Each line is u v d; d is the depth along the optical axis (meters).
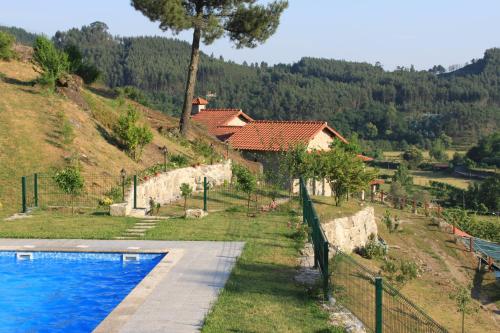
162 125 37.88
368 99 188.12
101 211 21.62
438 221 38.66
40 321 10.97
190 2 36.72
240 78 193.88
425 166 128.38
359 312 11.59
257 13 36.41
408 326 16.02
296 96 162.50
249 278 12.59
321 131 43.41
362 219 29.45
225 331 9.19
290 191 30.17
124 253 15.25
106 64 186.25
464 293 22.14
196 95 171.88
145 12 34.19
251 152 41.69
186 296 11.08
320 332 9.39
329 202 30.94
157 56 199.12
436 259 31.52
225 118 52.56
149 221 19.86
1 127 25.64
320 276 12.85
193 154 34.72
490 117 172.62
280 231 18.34
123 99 38.03
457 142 159.25
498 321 24.06
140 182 24.17
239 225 19.33
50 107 28.89
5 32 35.03
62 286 13.20
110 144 28.89
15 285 13.27
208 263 13.79
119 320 9.64
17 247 15.52
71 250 15.34
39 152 24.84
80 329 10.54
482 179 108.75
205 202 23.30
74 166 24.19
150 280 12.18
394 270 24.45
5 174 23.09
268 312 10.25
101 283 13.44
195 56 36.94
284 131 43.41
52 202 22.19
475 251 34.16
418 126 168.88
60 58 32.19
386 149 148.00
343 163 29.80
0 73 31.84
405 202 46.47
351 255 26.97
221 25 36.03
